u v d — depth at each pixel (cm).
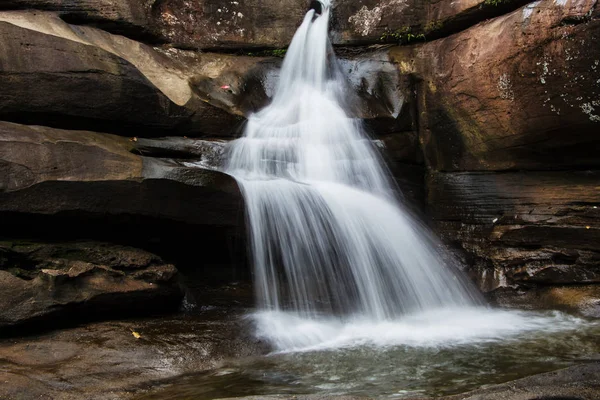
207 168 710
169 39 925
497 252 763
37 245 571
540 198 743
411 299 719
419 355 524
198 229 661
